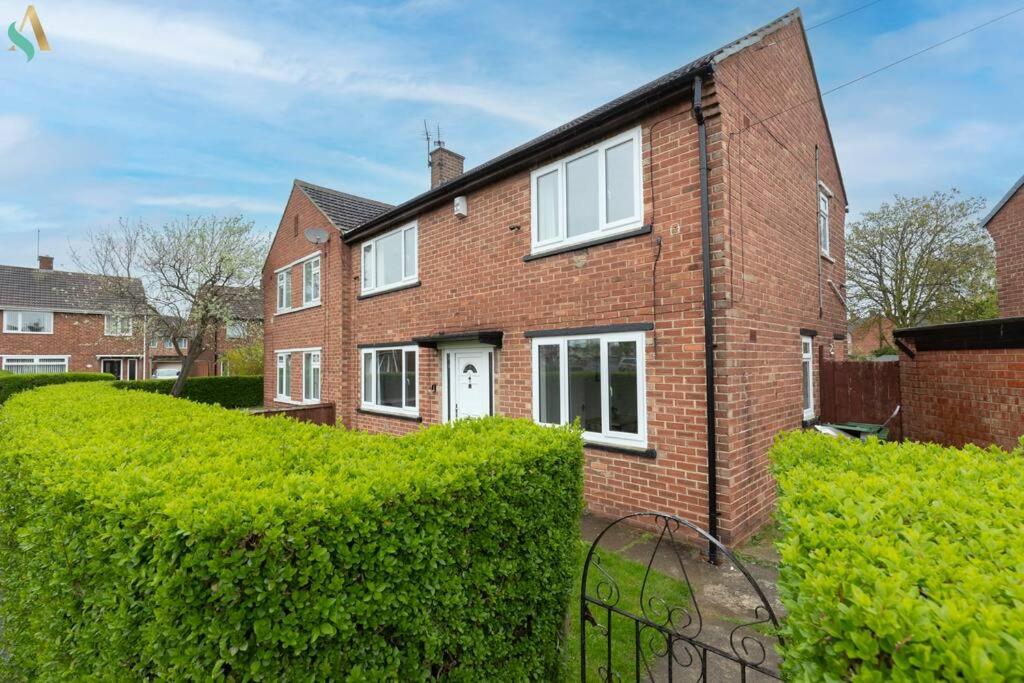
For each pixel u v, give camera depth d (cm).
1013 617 113
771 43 634
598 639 328
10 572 304
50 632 240
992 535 155
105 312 2359
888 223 1617
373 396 1070
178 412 464
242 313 2023
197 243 1783
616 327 570
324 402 1201
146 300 1748
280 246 1507
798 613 144
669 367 524
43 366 2498
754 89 583
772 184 621
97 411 469
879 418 731
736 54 542
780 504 213
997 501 187
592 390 600
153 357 2802
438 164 1342
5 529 310
